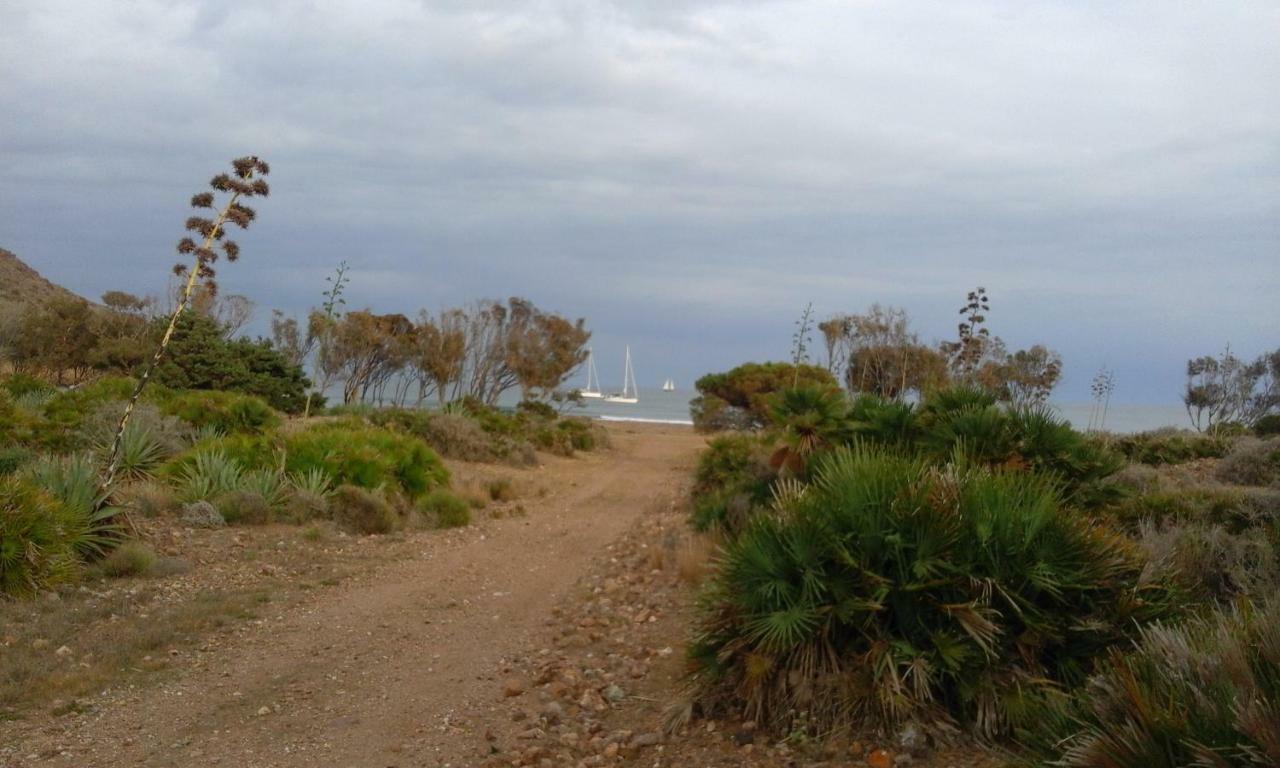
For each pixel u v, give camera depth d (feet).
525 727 19.99
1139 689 12.87
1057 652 17.85
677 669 23.45
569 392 188.96
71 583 29.73
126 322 145.38
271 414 71.67
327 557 39.75
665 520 56.08
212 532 41.73
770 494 38.65
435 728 20.06
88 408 66.03
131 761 17.81
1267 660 12.48
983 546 17.95
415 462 61.16
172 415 65.05
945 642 17.13
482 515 58.85
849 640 18.15
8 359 138.21
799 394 38.37
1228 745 11.41
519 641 27.89
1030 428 29.58
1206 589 23.25
